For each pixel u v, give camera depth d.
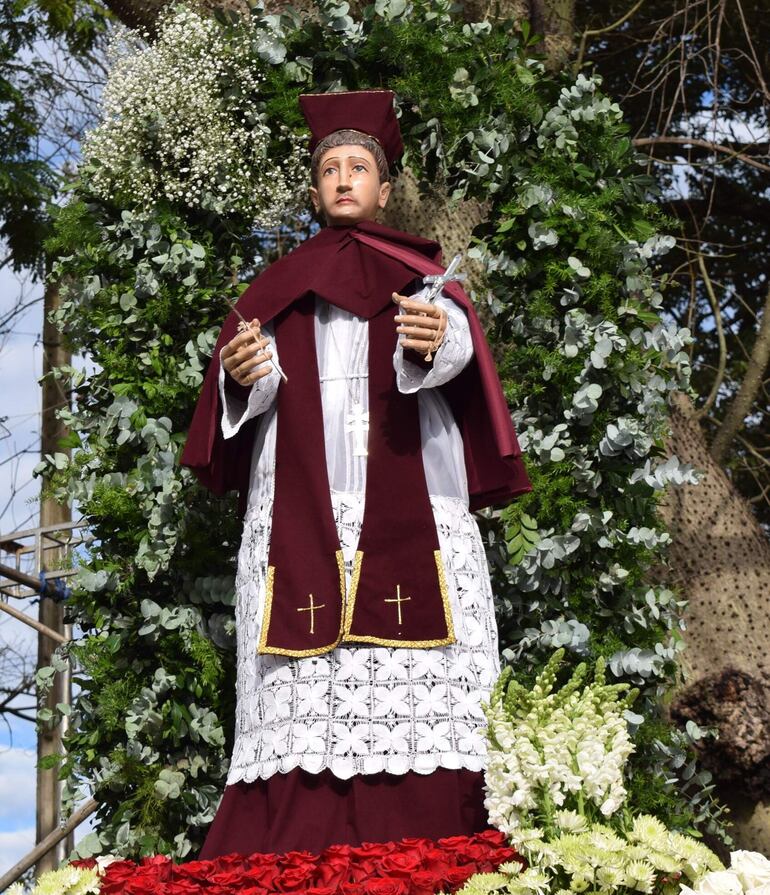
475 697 3.91
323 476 4.08
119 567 5.02
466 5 7.42
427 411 4.26
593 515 4.97
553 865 2.84
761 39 11.20
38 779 11.58
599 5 11.20
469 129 5.28
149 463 5.04
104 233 5.34
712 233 11.70
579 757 3.02
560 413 5.12
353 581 3.95
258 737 3.91
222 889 3.10
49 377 5.36
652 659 4.97
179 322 5.31
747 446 10.48
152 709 4.88
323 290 4.27
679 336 5.16
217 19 5.54
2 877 9.12
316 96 4.69
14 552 10.23
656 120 11.43
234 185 5.30
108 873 3.27
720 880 2.77
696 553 7.77
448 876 3.04
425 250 4.57
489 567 5.05
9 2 11.70
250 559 4.18
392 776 3.77
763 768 7.37
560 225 5.12
